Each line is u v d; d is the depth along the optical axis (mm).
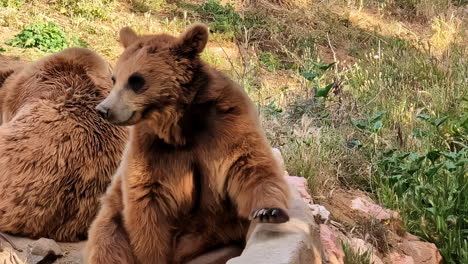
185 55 3049
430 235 4781
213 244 3238
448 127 6273
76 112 3955
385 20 10297
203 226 3201
